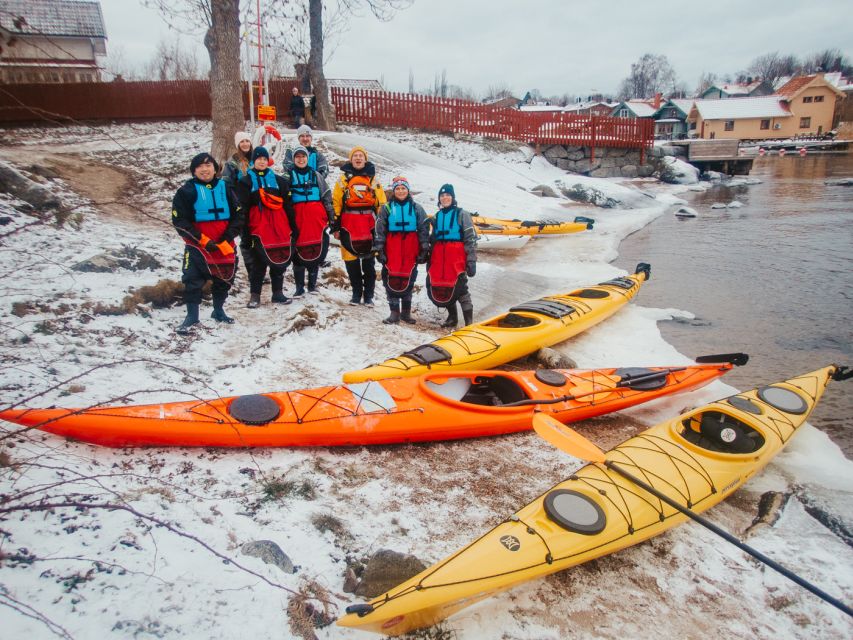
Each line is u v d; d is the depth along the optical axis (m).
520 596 3.16
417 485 3.97
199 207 5.29
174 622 2.51
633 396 5.19
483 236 11.52
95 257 6.08
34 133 15.75
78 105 17.70
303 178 6.39
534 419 4.15
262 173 6.00
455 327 7.05
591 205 18.28
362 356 5.76
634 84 110.88
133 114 18.55
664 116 58.94
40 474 3.16
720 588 3.32
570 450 3.81
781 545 3.68
